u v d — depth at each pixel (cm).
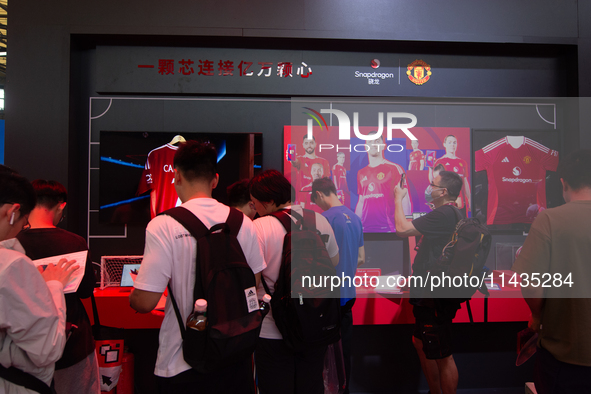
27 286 81
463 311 215
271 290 132
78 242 143
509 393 239
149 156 244
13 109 231
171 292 104
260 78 248
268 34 238
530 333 142
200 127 250
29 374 83
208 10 237
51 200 146
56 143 231
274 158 254
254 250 118
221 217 112
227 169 248
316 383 131
